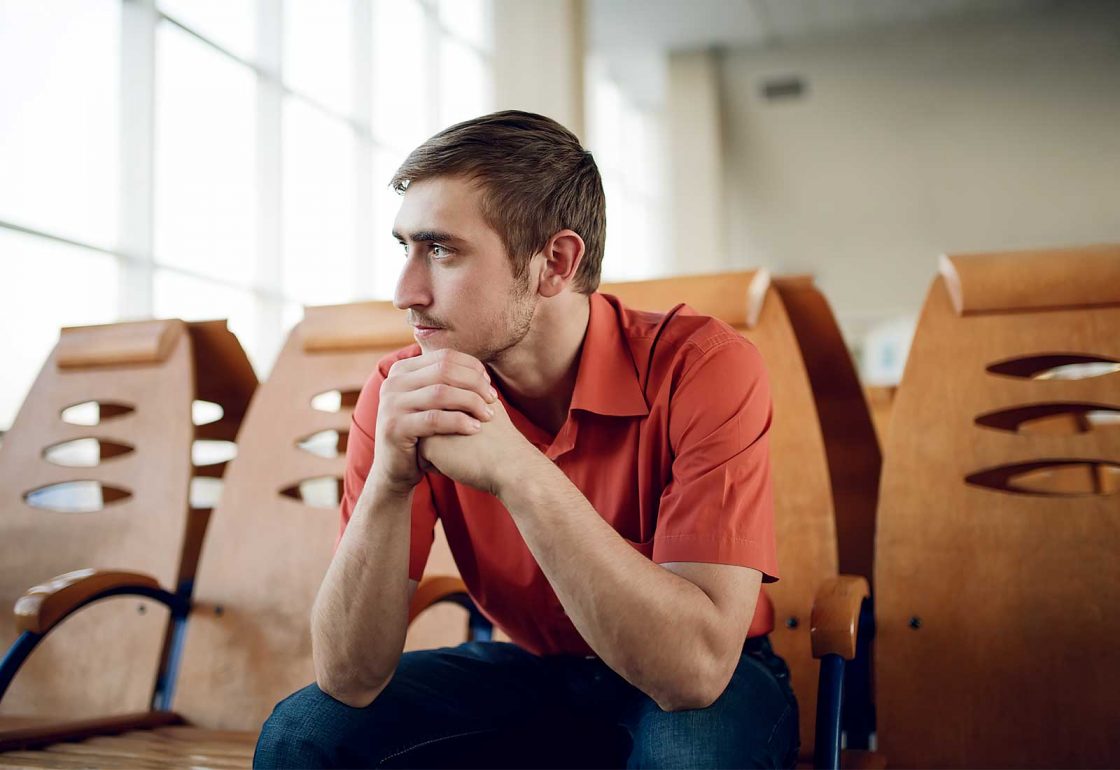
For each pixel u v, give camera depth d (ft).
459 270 3.26
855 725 4.66
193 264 16.39
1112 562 4.37
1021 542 4.51
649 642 2.95
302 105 19.08
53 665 5.79
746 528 3.23
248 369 6.51
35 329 13.41
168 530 5.86
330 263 19.94
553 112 21.13
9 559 6.09
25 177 13.19
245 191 17.69
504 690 3.75
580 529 3.01
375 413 3.86
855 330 38.34
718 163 34.12
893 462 4.79
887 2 31.17
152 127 15.12
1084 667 4.29
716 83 34.76
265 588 5.60
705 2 30.58
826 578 4.30
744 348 3.58
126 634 5.72
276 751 3.29
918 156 34.73
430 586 4.53
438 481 3.92
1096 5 31.94
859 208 35.63
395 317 5.88
